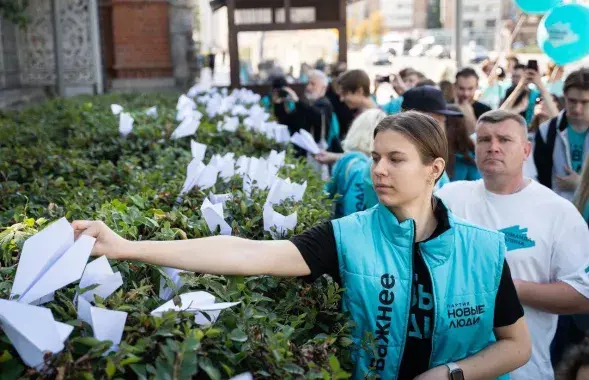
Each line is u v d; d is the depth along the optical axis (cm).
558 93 860
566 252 344
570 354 273
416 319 250
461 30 1380
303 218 339
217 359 209
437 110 455
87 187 441
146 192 385
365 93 636
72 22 1449
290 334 228
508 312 257
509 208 353
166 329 203
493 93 1035
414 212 253
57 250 215
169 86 1786
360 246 249
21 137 669
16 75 1416
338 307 262
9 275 237
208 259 234
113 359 190
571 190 507
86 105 864
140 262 246
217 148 595
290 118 835
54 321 190
